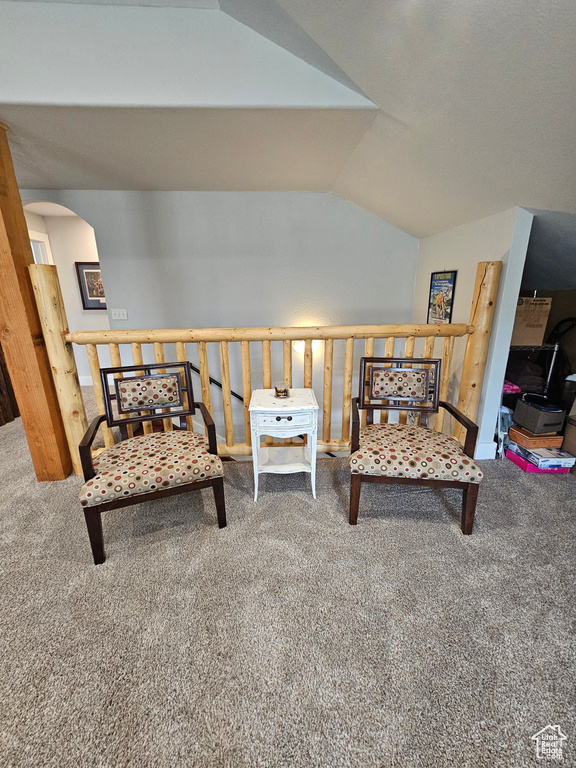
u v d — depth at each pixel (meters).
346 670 1.13
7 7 1.60
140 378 1.91
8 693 1.09
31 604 1.38
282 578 1.48
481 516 1.87
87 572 1.53
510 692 1.07
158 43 1.68
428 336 2.24
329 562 1.56
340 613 1.32
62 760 0.93
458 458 1.67
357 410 1.82
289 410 1.86
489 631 1.25
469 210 2.39
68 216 4.34
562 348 2.70
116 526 1.81
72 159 2.43
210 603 1.37
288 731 0.99
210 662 1.16
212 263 3.38
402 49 1.36
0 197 1.82
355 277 3.55
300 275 3.49
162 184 2.96
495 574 1.50
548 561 1.57
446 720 1.00
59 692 1.09
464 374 2.37
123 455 1.72
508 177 1.84
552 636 1.24
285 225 3.35
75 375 2.20
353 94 1.76
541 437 2.35
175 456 1.70
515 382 2.67
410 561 1.57
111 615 1.33
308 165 2.57
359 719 1.01
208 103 1.74
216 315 3.52
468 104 1.47
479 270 2.18
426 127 1.75
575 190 1.72
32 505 2.03
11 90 1.67
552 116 1.34
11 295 1.95
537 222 2.13
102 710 1.04
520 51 1.15
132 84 1.71
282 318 3.60
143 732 0.99
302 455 2.22
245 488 2.15
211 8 1.63
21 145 2.19
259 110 1.80
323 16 1.36
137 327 3.48
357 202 3.27
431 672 1.12
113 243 3.25
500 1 1.03
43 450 2.21
